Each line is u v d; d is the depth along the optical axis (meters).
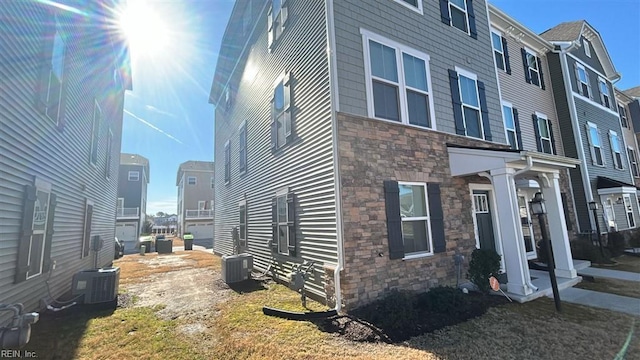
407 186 6.15
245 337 4.16
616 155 14.53
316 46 6.15
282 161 7.67
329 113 5.55
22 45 4.59
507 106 10.46
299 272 5.73
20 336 3.04
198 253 16.88
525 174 6.96
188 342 4.05
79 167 7.88
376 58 6.22
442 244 6.29
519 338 3.94
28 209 4.78
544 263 8.28
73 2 6.86
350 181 5.34
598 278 7.21
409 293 5.30
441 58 7.46
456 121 7.34
